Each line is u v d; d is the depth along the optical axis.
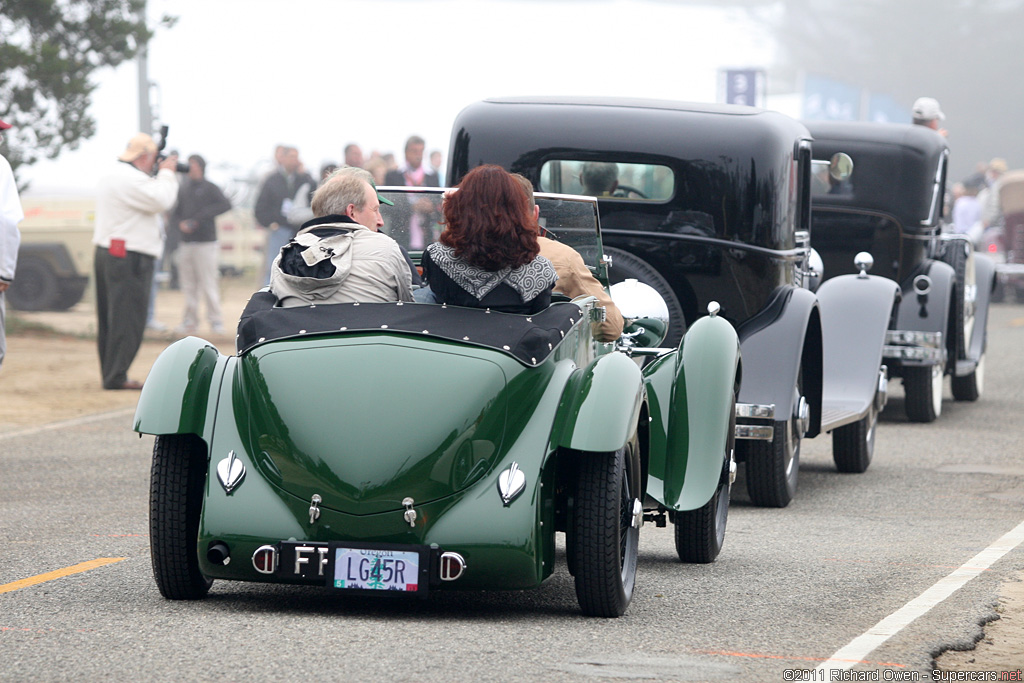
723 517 20.89
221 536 15.29
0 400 40.19
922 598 17.56
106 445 32.09
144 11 57.78
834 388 29.83
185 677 13.24
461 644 14.79
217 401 16.14
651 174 27.06
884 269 37.62
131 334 42.75
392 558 15.04
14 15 54.38
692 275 26.92
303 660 13.93
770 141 26.70
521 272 16.69
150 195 42.00
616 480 15.83
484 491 15.22
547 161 27.48
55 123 54.50
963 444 34.22
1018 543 21.78
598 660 14.24
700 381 20.08
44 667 13.57
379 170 62.41
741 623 16.19
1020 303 90.38
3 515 23.30
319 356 15.62
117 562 19.34
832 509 25.36
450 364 15.47
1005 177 87.56
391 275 17.28
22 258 68.62
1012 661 14.57
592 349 19.05
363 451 15.07
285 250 17.38
